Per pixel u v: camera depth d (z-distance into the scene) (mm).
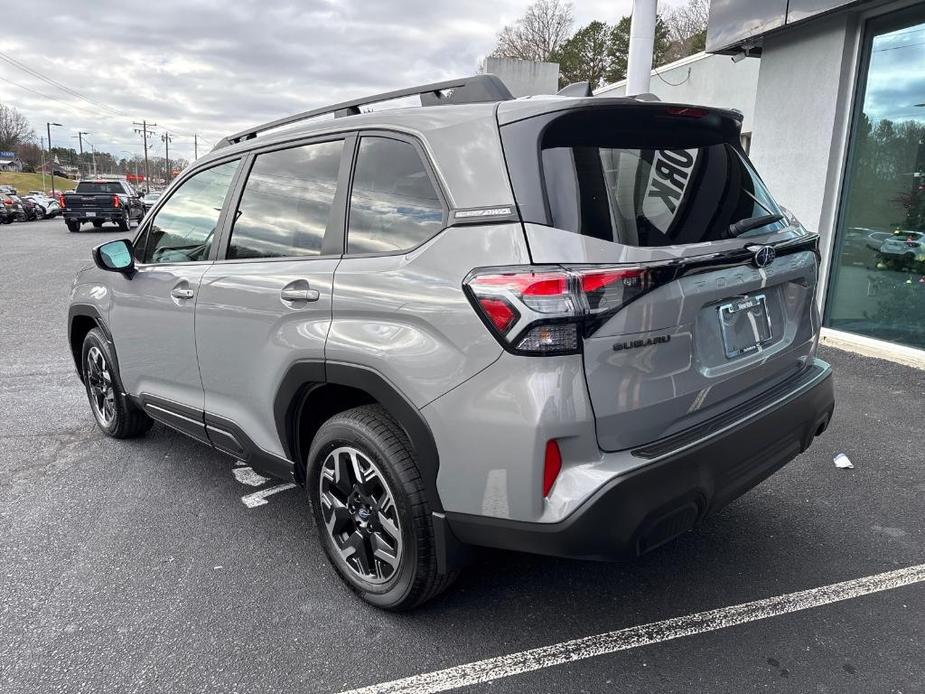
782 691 2133
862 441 4254
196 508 3469
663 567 2859
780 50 7562
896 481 3672
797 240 2646
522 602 2629
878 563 2865
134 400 3955
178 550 3053
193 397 3350
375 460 2359
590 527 1935
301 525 3287
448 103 2447
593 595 2674
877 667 2234
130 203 30203
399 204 2359
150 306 3500
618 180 2127
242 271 2902
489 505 2061
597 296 1906
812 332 2850
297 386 2602
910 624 2455
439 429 2111
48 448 4293
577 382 1911
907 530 3145
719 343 2297
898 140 6414
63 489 3693
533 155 2047
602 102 2154
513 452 1963
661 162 2287
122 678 2238
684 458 2055
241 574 2855
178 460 4098
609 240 1988
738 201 2488
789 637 2391
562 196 2002
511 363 1941
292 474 2852
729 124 2615
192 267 3252
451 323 2062
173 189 3602
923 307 6223
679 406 2141
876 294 6723
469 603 2627
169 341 3391
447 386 2072
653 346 2037
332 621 2527
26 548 3072
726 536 3107
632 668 2250
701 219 2285
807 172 7305
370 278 2328
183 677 2242
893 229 6500
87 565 2930
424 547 2301
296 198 2795
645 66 8711
